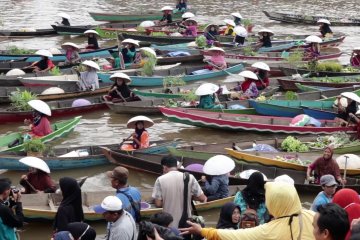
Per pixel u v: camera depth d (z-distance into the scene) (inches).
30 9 4411.9
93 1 4827.8
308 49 3061.0
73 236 829.8
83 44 3430.1
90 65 2325.3
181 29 3550.7
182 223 957.8
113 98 2222.0
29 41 3501.5
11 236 906.1
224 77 2726.4
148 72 2596.0
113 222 890.7
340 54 3228.3
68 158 1633.9
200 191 989.2
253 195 926.4
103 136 2010.3
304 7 4778.5
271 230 675.4
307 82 2522.1
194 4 4776.1
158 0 4950.8
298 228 674.2
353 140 1891.0
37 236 1304.1
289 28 3998.5
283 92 2532.0
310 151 1739.7
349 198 776.3
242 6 4768.7
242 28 3289.9
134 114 2197.3
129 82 2337.6
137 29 3592.5
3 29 3725.4
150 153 1644.9
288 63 2883.9
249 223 879.7
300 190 1497.3
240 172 1579.7
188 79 2618.1
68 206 932.0
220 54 2773.1
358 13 4557.1
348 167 1577.3
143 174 1649.9
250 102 2171.5
